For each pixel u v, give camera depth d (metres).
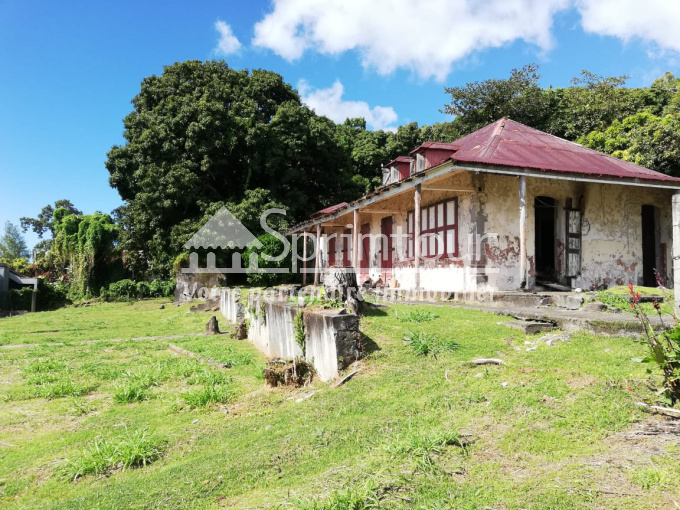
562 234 12.15
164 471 4.01
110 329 14.30
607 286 12.43
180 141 22.89
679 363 3.83
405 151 32.97
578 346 6.01
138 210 24.48
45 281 31.23
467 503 2.81
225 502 3.33
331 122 29.80
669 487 2.75
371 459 3.57
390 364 5.87
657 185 11.24
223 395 6.14
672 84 27.27
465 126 26.77
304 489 3.27
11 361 9.30
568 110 24.53
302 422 4.69
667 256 13.40
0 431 5.35
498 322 7.51
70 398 6.62
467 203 11.59
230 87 25.64
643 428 3.60
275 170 24.55
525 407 4.16
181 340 11.15
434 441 3.60
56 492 3.84
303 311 7.02
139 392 6.54
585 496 2.76
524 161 10.70
